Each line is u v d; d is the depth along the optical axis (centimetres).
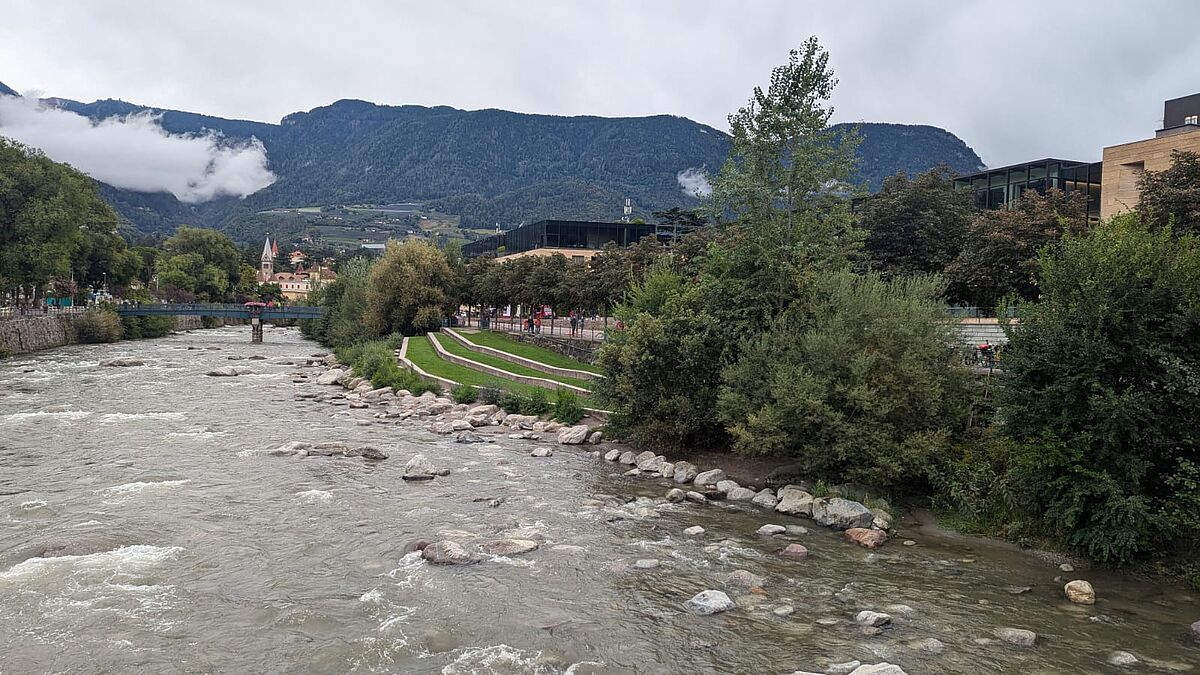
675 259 4906
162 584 1458
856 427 2078
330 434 3183
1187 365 1512
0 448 2728
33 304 9838
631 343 2762
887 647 1224
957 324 2316
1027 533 1792
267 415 3697
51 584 1445
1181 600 1439
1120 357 1549
